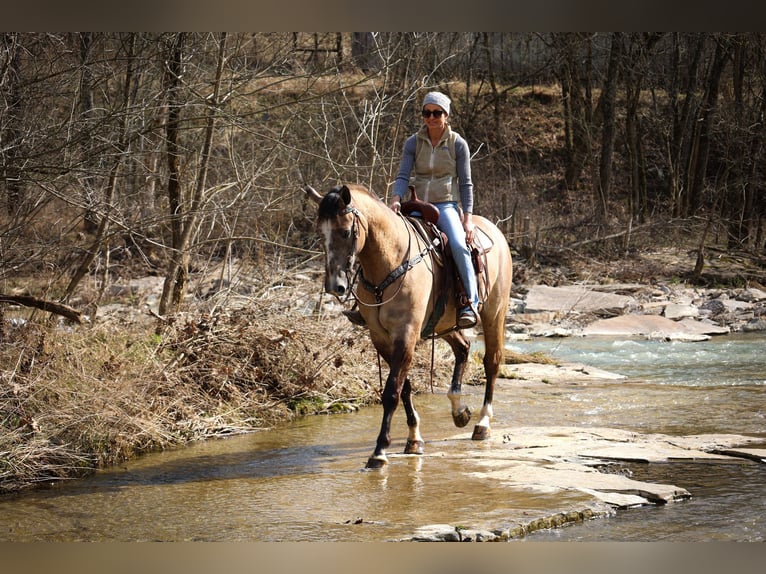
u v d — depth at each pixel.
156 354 9.78
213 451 8.25
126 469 7.56
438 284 7.87
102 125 9.20
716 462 7.33
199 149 12.22
